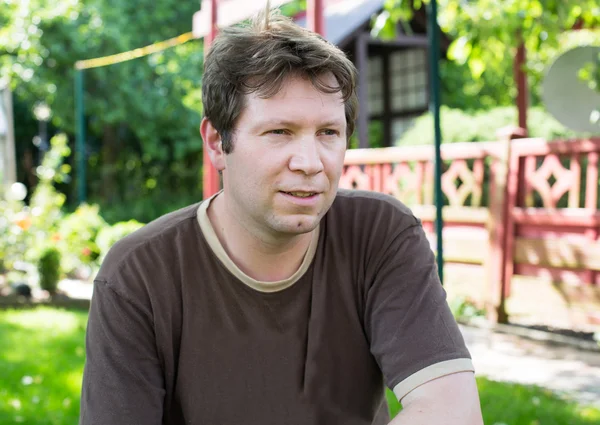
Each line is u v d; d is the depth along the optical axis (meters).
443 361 1.73
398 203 1.98
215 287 1.84
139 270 1.84
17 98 22.00
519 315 7.16
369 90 16.69
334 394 1.88
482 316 7.20
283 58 1.65
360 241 1.91
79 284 10.79
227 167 1.78
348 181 8.88
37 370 5.60
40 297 9.54
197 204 1.97
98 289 1.85
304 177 1.67
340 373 1.89
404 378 1.75
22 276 10.38
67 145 22.12
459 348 1.76
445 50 14.59
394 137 15.97
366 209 1.95
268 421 1.87
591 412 4.34
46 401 4.82
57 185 21.53
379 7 13.24
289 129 1.67
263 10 1.75
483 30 7.53
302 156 1.66
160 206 20.12
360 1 14.45
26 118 22.70
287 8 18.70
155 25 20.22
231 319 1.84
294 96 1.67
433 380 1.72
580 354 5.89
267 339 1.84
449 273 7.63
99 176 21.77
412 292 1.83
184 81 19.89
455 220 7.59
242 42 1.71
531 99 14.76
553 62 6.96
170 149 21.38
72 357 6.07
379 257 1.89
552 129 8.70
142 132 19.95
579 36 12.18
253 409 1.86
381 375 1.99
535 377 5.27
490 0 7.53
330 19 14.57
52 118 20.25
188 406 1.88
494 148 7.16
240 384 1.85
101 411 1.79
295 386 1.86
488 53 8.18
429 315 1.80
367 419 1.95
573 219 6.50
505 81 17.47
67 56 18.72
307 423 1.88
